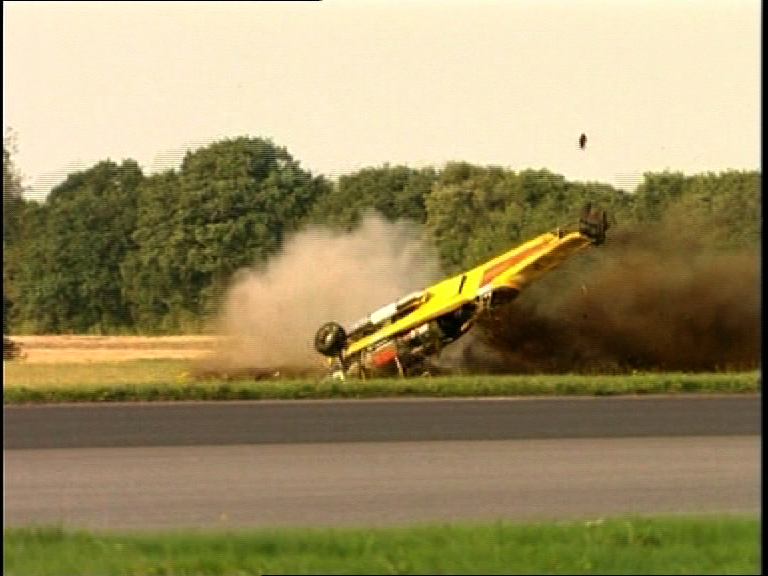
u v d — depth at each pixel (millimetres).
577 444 67188
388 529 45219
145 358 119625
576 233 108875
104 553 41875
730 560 40844
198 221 128000
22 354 120062
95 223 128875
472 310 107875
